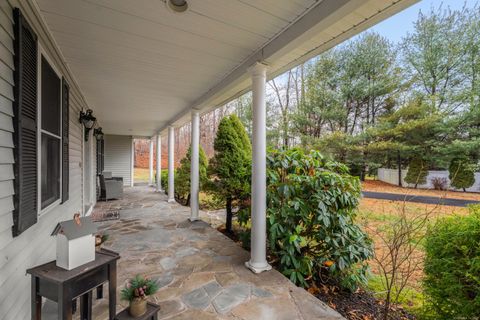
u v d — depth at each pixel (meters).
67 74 3.04
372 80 12.11
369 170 12.58
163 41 2.38
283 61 2.69
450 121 9.59
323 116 12.56
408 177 10.71
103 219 4.86
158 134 9.25
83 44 2.43
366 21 1.92
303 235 2.78
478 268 1.48
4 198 1.38
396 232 2.20
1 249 1.36
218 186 4.52
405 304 2.24
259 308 1.95
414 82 11.22
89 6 1.83
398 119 11.21
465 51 10.03
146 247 3.31
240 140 4.61
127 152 10.94
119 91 4.01
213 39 2.35
